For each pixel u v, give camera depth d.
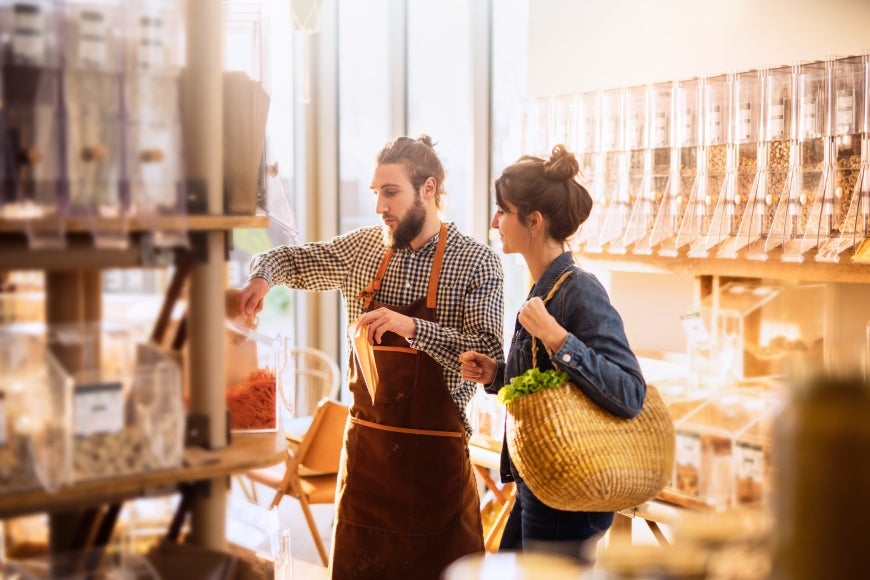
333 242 3.08
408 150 2.87
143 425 1.63
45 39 1.49
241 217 1.82
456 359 2.76
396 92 5.49
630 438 2.14
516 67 4.76
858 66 2.59
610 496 2.10
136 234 1.62
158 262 1.65
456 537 2.85
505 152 3.80
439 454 2.82
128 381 1.61
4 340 1.49
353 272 3.04
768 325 2.36
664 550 1.29
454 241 2.90
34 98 1.49
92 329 1.57
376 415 2.85
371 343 2.74
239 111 1.90
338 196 6.01
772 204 2.80
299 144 5.93
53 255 1.53
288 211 2.59
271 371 2.18
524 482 2.33
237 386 2.12
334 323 6.04
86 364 1.56
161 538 1.73
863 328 2.67
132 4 1.57
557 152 2.38
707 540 1.29
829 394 1.03
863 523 0.99
